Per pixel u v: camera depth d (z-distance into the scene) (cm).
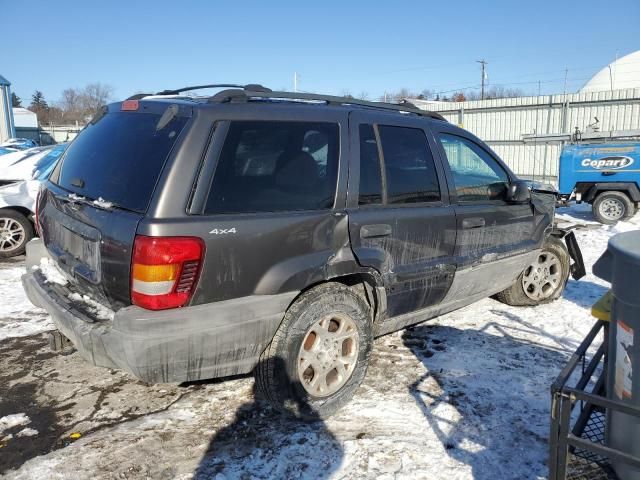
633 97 1769
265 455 288
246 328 280
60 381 372
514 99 2048
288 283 289
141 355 254
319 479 270
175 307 257
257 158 290
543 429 315
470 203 405
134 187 272
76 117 8544
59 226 325
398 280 350
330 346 320
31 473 272
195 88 360
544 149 1980
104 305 289
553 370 391
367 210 330
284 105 312
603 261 236
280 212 292
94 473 272
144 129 299
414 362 402
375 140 347
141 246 249
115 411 332
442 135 401
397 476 272
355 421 321
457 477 272
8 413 329
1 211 719
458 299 417
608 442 230
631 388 213
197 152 269
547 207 492
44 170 789
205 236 260
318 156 316
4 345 434
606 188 1148
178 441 300
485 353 419
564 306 534
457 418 325
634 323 210
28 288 349
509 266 448
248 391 357
